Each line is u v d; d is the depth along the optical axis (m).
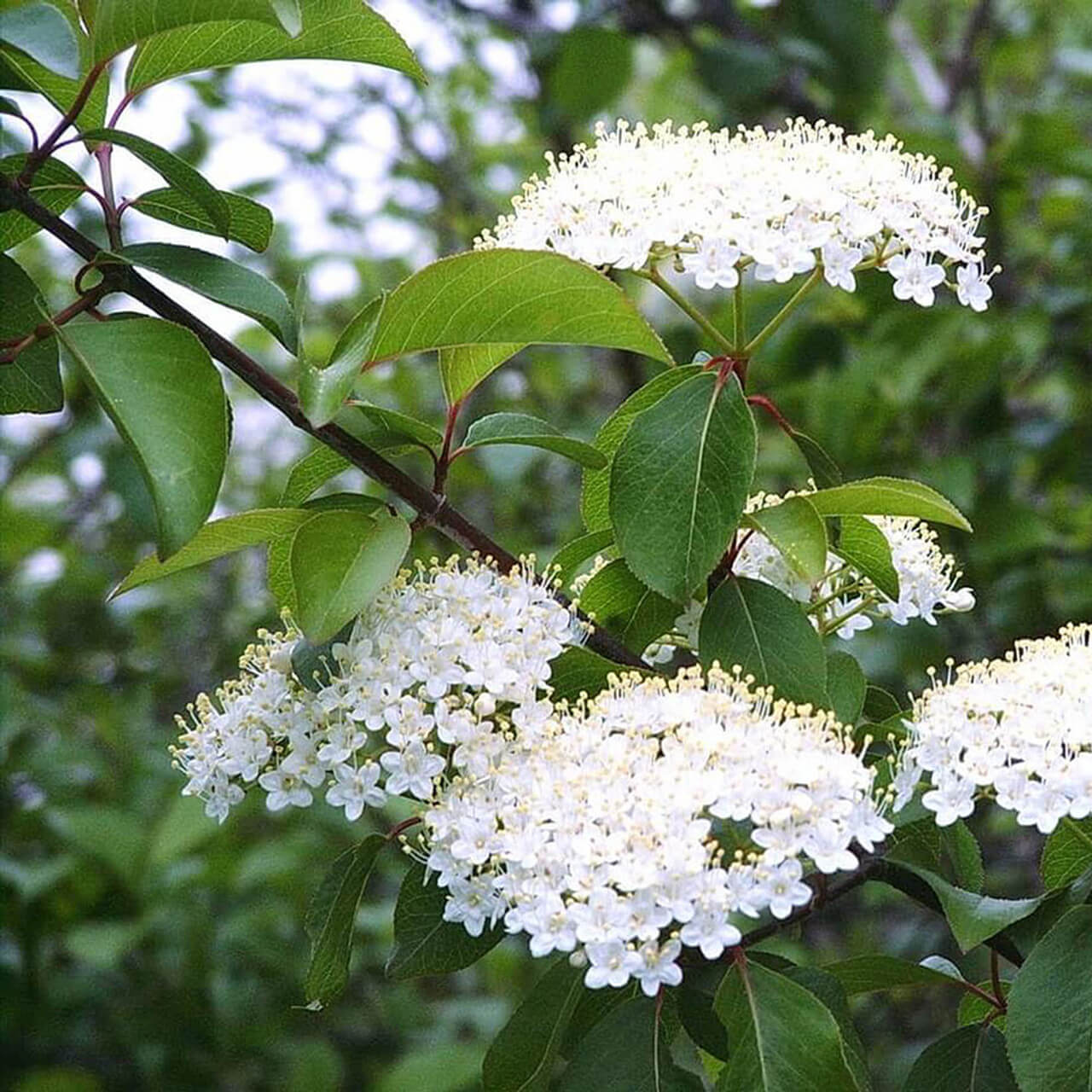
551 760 0.42
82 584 0.96
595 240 0.46
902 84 1.05
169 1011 0.76
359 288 1.06
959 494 0.74
